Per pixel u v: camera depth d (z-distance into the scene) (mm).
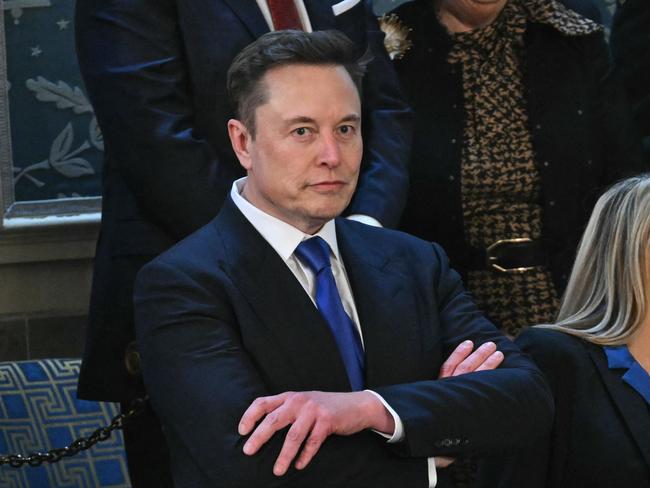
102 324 12844
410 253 10984
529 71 15570
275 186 9961
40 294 17672
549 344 11766
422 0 16172
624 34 17641
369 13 14602
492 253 15258
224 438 9336
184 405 9617
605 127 15852
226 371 9641
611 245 11898
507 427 9828
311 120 9844
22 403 15977
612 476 11188
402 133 14055
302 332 10000
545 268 15266
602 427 11328
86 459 15898
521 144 15406
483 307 15281
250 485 9211
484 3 15414
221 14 12961
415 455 9469
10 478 15836
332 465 9359
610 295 11867
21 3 17891
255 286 10078
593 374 11547
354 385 10148
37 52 17938
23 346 17625
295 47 9945
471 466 14430
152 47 12688
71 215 17797
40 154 17938
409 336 10383
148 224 12648
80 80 18078
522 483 11445
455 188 15336
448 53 15711
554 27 15664
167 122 12375
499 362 10406
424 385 9797
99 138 18078
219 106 12789
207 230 10508
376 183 13289
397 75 15297
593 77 15852
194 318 9898
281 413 9266
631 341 11695
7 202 17688
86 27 12867
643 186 11922
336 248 10609
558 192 15336
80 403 16047
